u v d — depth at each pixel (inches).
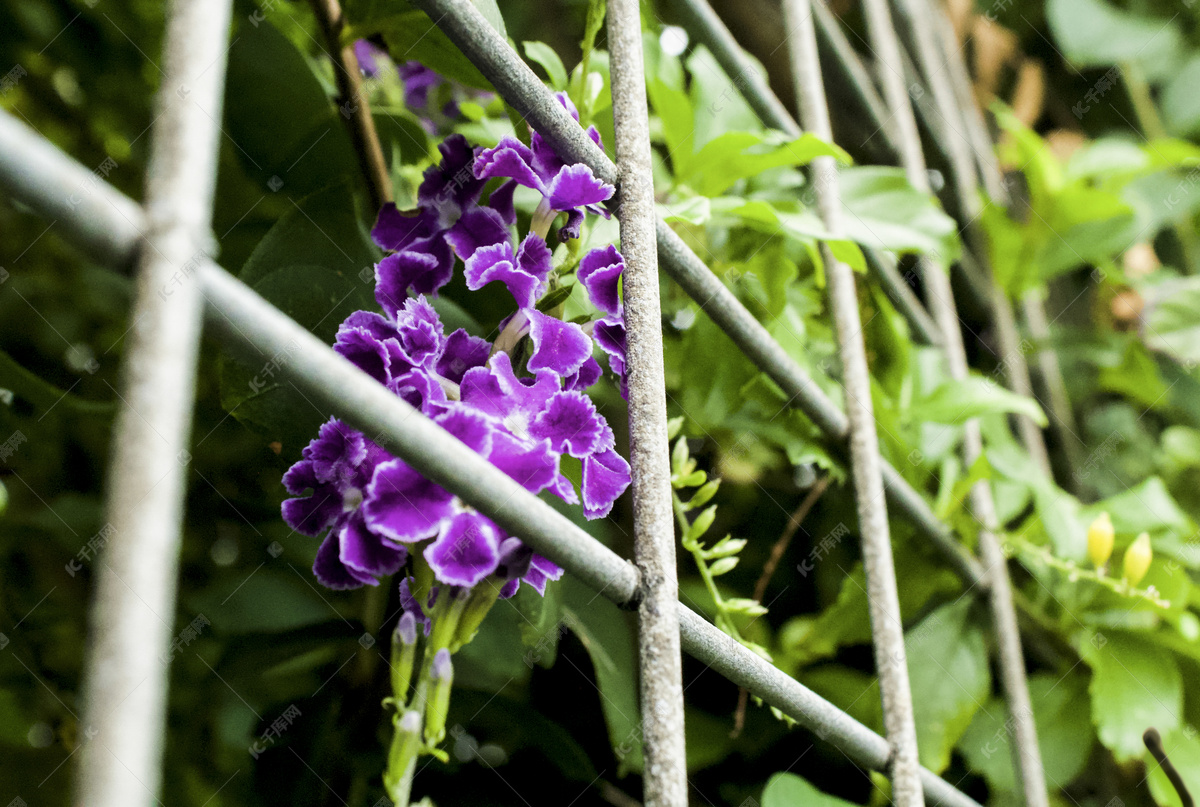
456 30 10.8
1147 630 15.8
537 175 11.5
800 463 14.5
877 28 18.7
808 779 16.3
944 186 20.5
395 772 10.8
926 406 15.6
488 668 13.6
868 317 16.2
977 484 16.3
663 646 10.7
